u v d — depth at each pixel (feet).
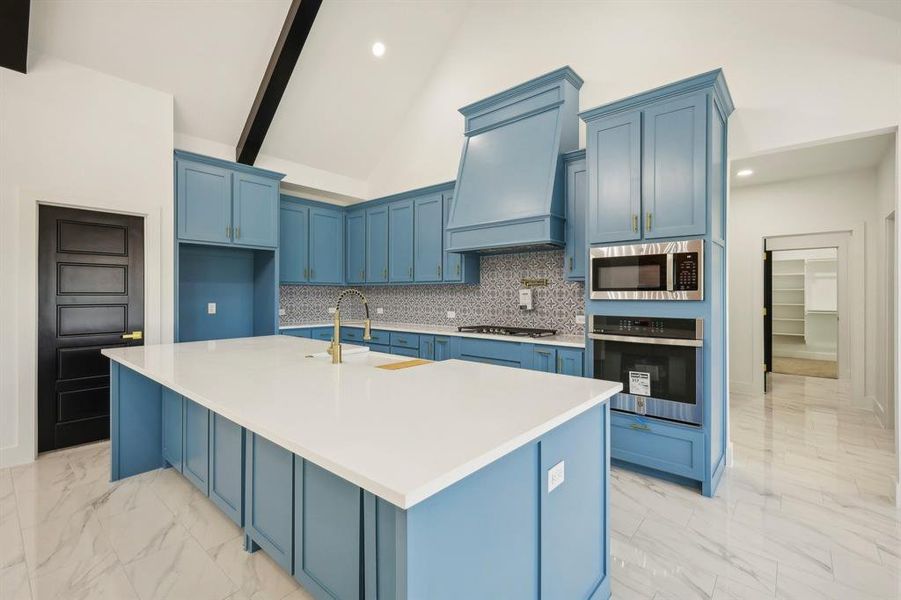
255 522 6.08
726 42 9.76
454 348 13.30
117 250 11.36
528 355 11.39
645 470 9.31
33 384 9.99
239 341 10.14
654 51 10.89
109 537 6.80
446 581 3.12
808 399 15.71
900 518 7.45
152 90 11.87
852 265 14.55
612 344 9.48
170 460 8.88
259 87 13.34
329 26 13.12
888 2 7.73
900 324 7.84
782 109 9.01
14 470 9.38
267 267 15.35
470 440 3.43
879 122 8.04
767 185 16.24
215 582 5.78
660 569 6.12
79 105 10.66
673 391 8.65
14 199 9.75
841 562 6.27
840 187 14.87
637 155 8.99
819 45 8.61
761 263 16.44
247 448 6.15
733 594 5.62
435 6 14.38
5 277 9.65
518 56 13.67
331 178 17.67
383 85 15.62
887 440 11.32
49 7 9.71
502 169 12.25
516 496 3.84
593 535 5.18
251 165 14.62
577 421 4.82
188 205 12.78
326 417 4.05
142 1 10.47
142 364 6.96
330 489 4.70
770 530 7.11
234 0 11.29
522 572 3.94
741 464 9.81
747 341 16.84
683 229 8.43
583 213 11.12
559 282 13.19
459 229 12.82
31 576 5.86
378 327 15.98
